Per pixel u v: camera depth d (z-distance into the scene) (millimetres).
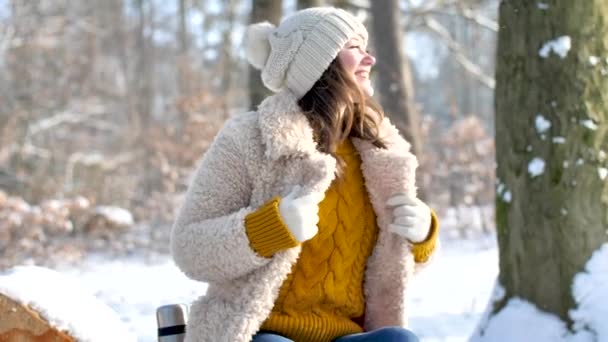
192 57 37312
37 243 16531
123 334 3246
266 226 3375
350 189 3768
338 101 3695
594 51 6250
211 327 3527
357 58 3801
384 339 3488
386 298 3836
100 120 36938
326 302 3666
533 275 6340
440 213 21375
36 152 29453
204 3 40781
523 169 6406
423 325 8953
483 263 14094
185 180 20953
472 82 52062
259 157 3596
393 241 3783
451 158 21906
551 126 6258
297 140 3555
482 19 26453
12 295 3055
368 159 3809
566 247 6184
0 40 28328
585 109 6211
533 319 6250
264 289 3467
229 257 3438
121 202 24781
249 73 15664
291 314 3594
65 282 3291
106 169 28484
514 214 6480
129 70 42656
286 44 3809
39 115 30234
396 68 20172
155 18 45625
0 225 15758
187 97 21672
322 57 3723
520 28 6441
